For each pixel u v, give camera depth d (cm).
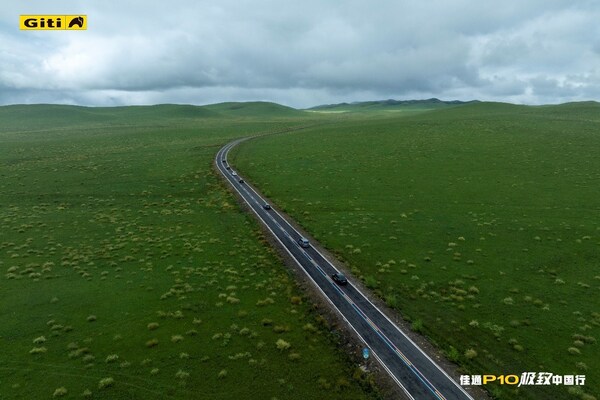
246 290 5028
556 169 10612
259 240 6769
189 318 4344
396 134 16925
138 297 4781
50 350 3716
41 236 6819
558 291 4900
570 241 6350
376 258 6006
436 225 7338
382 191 9569
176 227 7400
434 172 11000
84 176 11069
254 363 3612
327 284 5178
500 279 5262
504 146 13450
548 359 3684
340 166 12081
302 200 9038
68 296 4766
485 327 4200
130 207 8688
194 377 3409
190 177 11062
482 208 8169
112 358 3581
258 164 12675
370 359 3716
